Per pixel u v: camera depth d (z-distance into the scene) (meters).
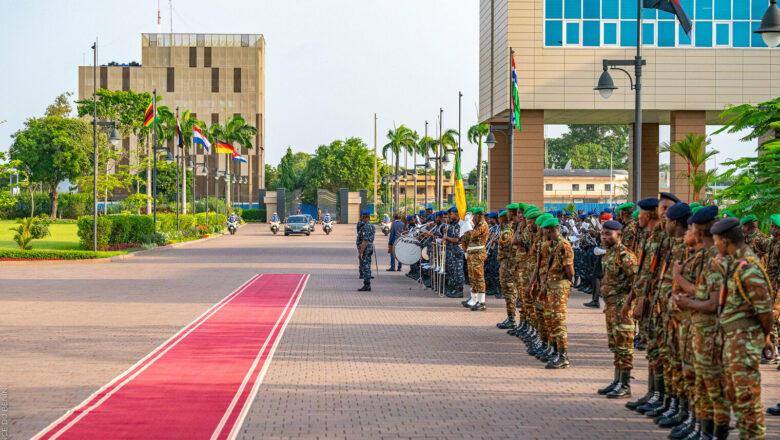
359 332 13.71
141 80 124.69
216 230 67.69
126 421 7.64
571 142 128.38
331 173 122.75
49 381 9.50
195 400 8.55
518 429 7.49
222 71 125.75
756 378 6.04
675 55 36.16
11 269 28.83
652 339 8.18
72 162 92.25
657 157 42.28
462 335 13.41
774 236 10.92
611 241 8.93
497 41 39.00
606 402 8.62
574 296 19.72
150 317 15.53
